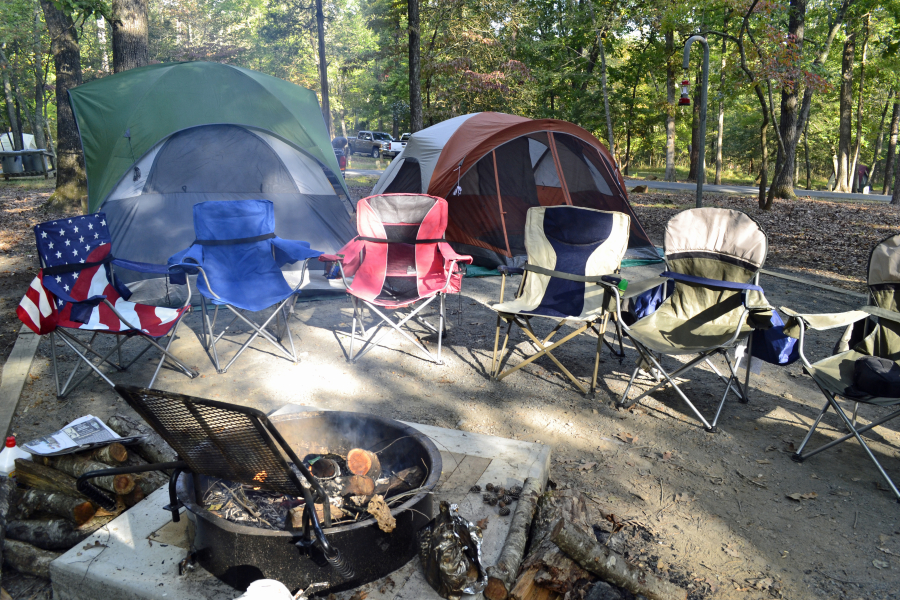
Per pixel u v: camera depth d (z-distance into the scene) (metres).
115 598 2.12
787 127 16.88
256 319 5.68
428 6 21.09
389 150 31.11
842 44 25.97
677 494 2.94
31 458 2.70
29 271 7.51
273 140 6.40
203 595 2.03
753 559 2.47
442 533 2.07
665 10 17.91
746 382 4.00
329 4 39.97
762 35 12.78
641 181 25.61
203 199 6.12
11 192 16.36
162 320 4.07
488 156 8.03
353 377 4.33
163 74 6.30
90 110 6.16
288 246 4.63
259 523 2.17
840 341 3.51
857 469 3.19
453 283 4.68
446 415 3.75
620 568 2.12
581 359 4.77
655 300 4.38
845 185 25.44
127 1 9.56
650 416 3.79
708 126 34.47
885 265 3.45
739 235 3.91
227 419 1.77
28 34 27.16
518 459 2.95
